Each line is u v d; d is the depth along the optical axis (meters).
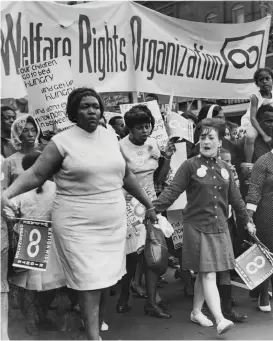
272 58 10.61
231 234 5.02
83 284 3.00
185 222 3.89
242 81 6.41
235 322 4.08
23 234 3.28
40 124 4.45
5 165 3.97
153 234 3.96
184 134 4.59
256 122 5.10
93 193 3.06
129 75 5.66
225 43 6.29
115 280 3.09
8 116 4.96
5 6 4.89
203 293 4.00
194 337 3.75
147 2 15.55
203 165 3.83
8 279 3.56
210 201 3.78
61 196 3.12
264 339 3.69
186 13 15.32
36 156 3.70
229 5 14.35
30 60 5.06
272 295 4.72
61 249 3.13
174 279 5.48
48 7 5.10
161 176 4.49
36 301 3.91
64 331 3.77
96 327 3.06
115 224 3.14
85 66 5.35
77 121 3.16
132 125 4.15
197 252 3.78
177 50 5.92
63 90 4.42
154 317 4.21
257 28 6.43
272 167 4.13
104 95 8.47
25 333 3.75
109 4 5.43
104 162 3.06
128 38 5.60
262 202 4.18
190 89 6.09
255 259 3.97
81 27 5.28
